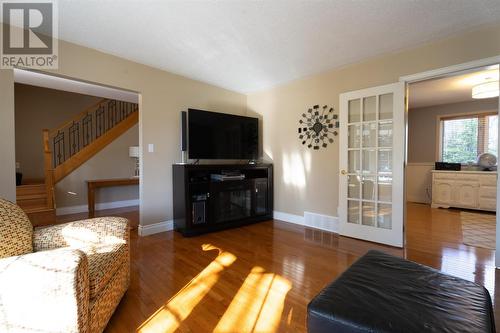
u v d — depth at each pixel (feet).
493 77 11.98
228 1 6.41
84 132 17.60
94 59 9.22
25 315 3.78
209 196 11.38
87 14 7.00
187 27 7.69
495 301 5.97
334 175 11.40
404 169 9.36
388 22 7.43
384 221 9.99
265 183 13.60
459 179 16.28
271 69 11.25
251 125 13.78
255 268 7.68
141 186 10.78
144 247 9.46
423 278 4.29
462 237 10.68
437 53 8.57
